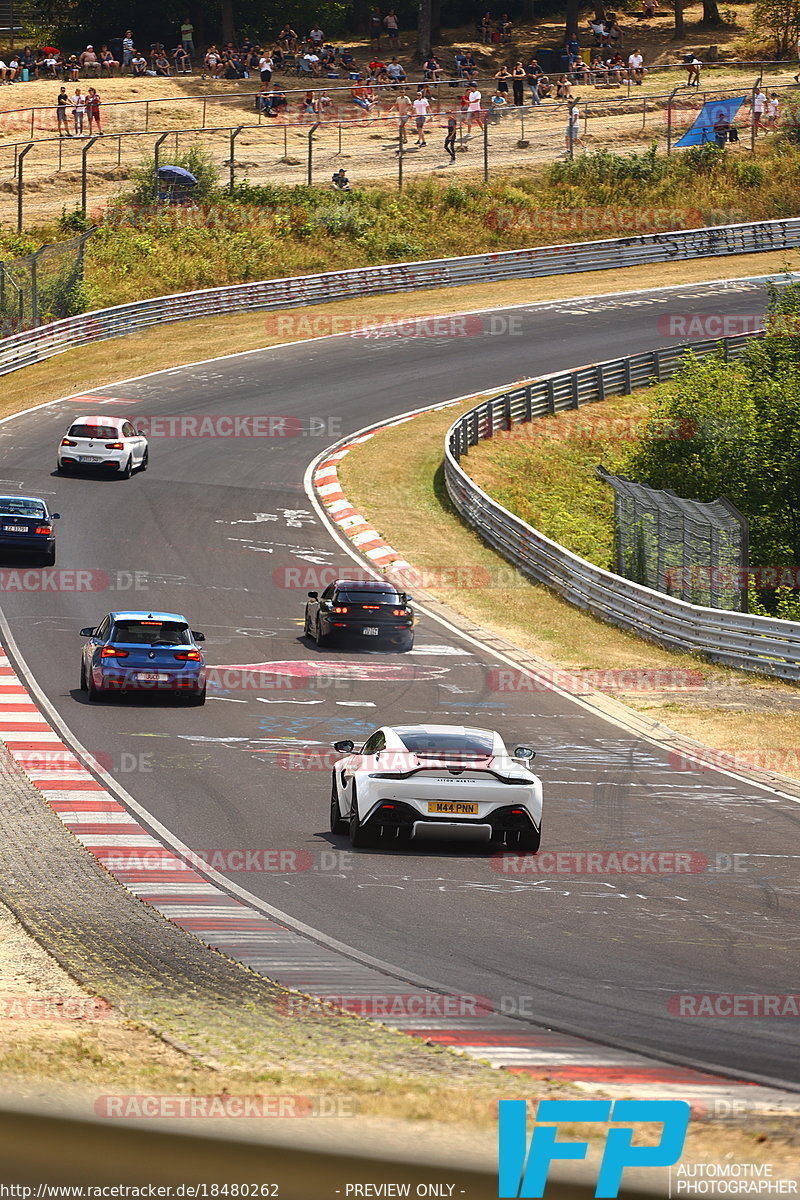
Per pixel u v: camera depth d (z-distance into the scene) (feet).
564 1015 75.00
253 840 121.19
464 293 526.16
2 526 256.73
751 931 97.25
